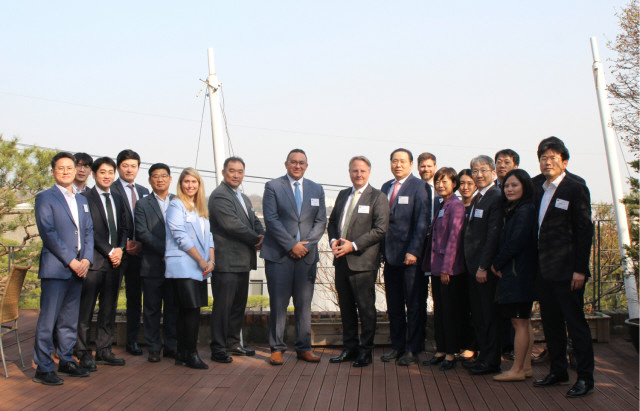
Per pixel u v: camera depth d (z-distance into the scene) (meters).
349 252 5.44
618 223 6.98
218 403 4.31
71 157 5.02
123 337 6.31
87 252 5.04
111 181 5.54
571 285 4.42
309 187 5.74
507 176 4.79
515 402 4.30
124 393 4.55
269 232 5.58
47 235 4.80
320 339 6.26
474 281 5.06
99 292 5.50
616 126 7.26
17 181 12.42
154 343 5.61
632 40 7.16
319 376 5.07
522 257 4.70
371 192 5.56
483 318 5.04
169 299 5.73
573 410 4.11
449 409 4.16
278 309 5.54
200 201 5.54
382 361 5.59
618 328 6.61
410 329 5.44
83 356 5.23
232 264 5.63
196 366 5.31
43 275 4.83
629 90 7.24
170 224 5.33
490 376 5.03
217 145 6.64
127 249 5.64
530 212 4.66
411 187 5.54
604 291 8.07
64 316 5.04
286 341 6.39
